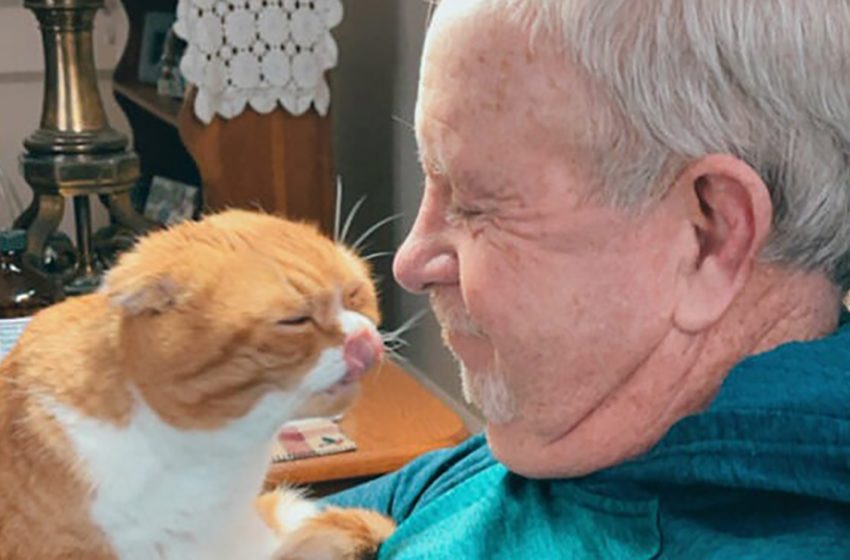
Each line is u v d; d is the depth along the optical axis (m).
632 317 0.77
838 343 0.73
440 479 1.01
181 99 2.15
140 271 0.90
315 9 1.86
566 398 0.80
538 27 0.73
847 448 0.69
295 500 1.08
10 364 0.92
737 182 0.71
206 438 0.89
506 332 0.80
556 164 0.75
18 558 0.87
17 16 2.50
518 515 0.85
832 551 0.68
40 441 0.87
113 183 1.78
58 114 1.76
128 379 0.88
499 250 0.79
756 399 0.72
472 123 0.77
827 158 0.71
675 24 0.70
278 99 1.88
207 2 1.81
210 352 0.87
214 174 1.88
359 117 2.36
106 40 2.55
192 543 0.92
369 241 2.32
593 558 0.78
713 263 0.75
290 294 0.89
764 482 0.71
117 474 0.88
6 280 1.64
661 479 0.77
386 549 0.94
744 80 0.69
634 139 0.72
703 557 0.72
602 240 0.75
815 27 0.69
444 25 0.78
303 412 0.92
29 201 2.54
